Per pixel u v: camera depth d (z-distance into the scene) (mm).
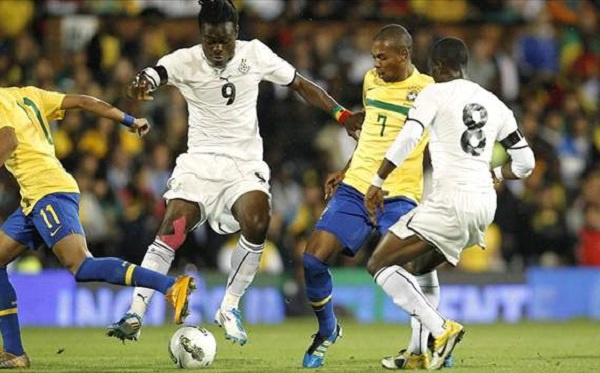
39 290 57500
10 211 60750
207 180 33031
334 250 31922
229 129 33219
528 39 77062
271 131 69125
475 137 29234
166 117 67625
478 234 29562
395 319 61531
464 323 60000
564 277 64125
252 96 33406
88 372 29625
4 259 29844
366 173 32500
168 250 32719
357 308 61062
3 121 28734
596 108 77188
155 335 48531
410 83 32719
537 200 66938
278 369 30969
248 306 60094
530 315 63500
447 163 29188
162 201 62906
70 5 74812
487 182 29406
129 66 70000
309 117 69750
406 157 29734
